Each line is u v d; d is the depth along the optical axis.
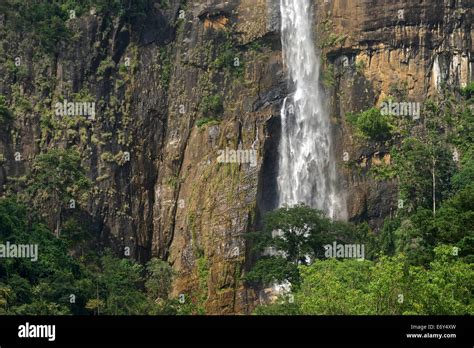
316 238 153.12
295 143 165.62
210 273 159.62
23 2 166.12
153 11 168.50
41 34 164.75
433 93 166.25
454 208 138.62
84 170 161.75
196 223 162.25
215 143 164.25
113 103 164.62
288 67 167.38
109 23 166.62
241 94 166.00
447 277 116.81
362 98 166.38
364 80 166.62
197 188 163.12
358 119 165.12
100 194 161.75
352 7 167.62
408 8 166.75
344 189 163.88
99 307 147.25
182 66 167.50
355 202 163.00
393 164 163.50
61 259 150.12
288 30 168.25
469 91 166.25
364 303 116.00
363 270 134.62
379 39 167.00
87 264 157.00
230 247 159.75
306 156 165.25
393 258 119.69
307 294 128.75
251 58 167.50
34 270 146.50
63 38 165.25
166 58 168.00
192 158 164.75
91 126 163.38
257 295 157.25
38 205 158.62
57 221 158.38
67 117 163.12
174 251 163.12
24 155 161.12
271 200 164.00
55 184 158.75
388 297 114.94
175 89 167.12
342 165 164.50
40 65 164.12
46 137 162.12
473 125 164.12
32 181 160.12
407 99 165.88
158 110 166.25
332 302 117.25
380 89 166.50
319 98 166.62
